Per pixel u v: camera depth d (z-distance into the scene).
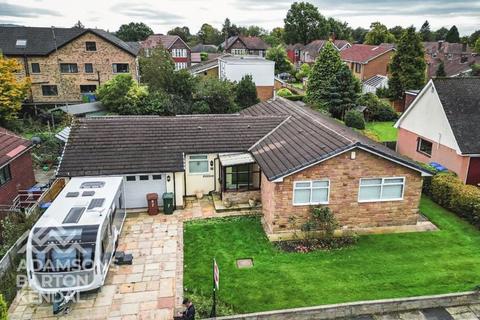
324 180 17.44
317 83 44.31
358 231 18.23
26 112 44.12
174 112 39.75
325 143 18.22
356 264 15.50
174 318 12.00
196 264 15.46
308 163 16.86
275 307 12.93
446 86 24.36
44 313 12.66
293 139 20.55
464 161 21.94
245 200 20.69
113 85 40.16
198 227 18.42
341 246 16.86
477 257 16.16
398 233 18.11
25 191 21.30
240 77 47.94
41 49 44.88
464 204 19.58
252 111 30.67
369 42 96.25
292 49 104.12
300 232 17.86
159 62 42.28
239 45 96.94
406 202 18.55
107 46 46.66
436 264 15.59
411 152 27.61
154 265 15.36
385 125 41.56
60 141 29.59
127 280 14.40
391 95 49.25
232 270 15.02
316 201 17.75
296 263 15.54
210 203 21.08
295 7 114.88
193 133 22.23
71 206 14.89
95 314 12.64
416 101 26.42
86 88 47.41
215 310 12.48
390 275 14.78
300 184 17.30
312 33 114.38
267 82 48.97
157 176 20.08
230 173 20.38
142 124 22.48
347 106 43.34
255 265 15.35
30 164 23.05
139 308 12.95
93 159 19.80
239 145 21.73
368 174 17.70
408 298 13.11
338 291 13.80
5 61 36.44
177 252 16.31
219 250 16.44
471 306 13.44
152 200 19.52
